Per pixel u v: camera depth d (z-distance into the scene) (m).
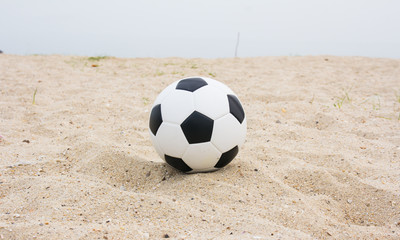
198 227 0.83
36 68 2.62
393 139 1.35
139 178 1.06
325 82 2.29
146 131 1.44
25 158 1.15
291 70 2.68
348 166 1.13
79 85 2.14
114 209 0.88
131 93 1.97
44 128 1.41
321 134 1.40
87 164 1.11
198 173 1.03
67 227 0.80
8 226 0.79
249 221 0.85
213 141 0.97
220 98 0.98
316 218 0.89
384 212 0.92
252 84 2.17
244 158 1.16
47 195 0.92
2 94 1.87
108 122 1.52
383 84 2.24
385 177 1.06
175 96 0.99
